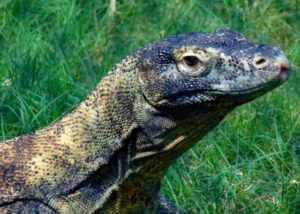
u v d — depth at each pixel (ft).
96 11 64.03
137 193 39.55
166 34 62.59
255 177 50.60
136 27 63.87
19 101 53.21
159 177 39.73
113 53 60.90
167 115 37.73
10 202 38.96
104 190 39.01
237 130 53.26
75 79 56.34
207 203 48.06
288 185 49.65
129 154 38.73
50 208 38.88
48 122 52.01
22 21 61.67
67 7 62.69
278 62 35.65
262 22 65.41
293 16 66.33
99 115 38.86
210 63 36.83
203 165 50.57
